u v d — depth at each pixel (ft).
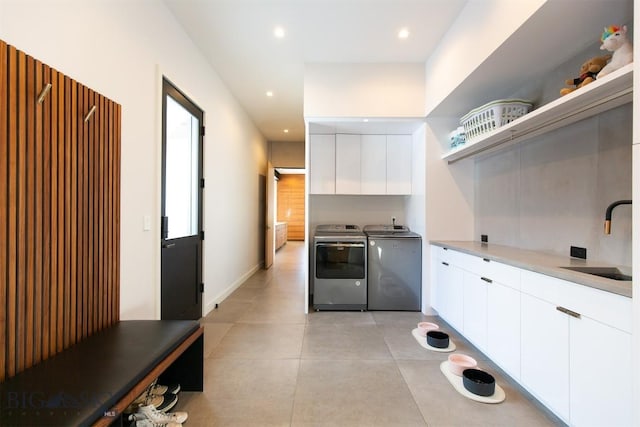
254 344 8.26
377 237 11.27
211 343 8.31
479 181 10.48
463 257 8.24
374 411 5.42
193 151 9.72
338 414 5.33
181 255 8.86
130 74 6.45
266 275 17.81
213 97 11.14
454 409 5.48
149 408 4.83
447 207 10.76
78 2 5.10
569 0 4.92
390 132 12.08
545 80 7.54
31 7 4.32
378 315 10.78
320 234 11.78
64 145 4.71
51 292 4.51
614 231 5.70
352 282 11.23
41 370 4.03
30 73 4.12
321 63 10.53
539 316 5.33
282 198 39.29
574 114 5.84
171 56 8.06
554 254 7.07
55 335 4.57
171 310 8.27
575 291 4.57
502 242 9.12
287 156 22.40
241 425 5.04
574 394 4.57
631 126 5.41
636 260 3.54
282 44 9.42
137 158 6.72
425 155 10.73
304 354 7.66
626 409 3.81
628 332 3.79
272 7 7.71
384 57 10.19
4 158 3.80
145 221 7.00
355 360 7.34
